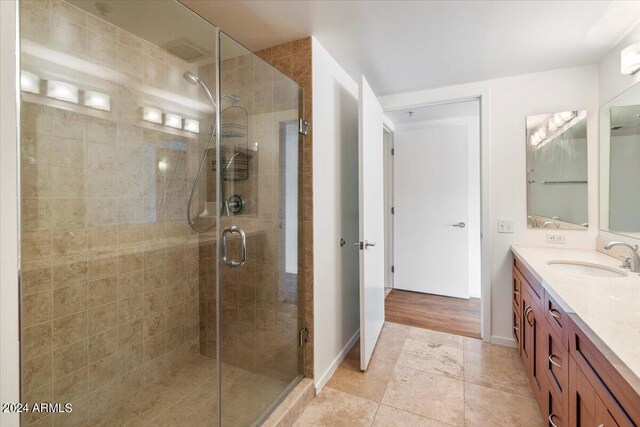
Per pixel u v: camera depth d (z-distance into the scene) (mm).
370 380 1991
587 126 2143
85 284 1560
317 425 1606
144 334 1817
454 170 3602
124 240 1727
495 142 2412
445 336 2605
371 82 2479
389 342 2508
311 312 1853
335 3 1483
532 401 1755
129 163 1735
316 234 1886
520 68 2213
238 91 1770
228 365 1743
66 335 1486
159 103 1854
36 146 1354
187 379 1823
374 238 2373
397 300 3525
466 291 3570
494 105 2410
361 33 1760
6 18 623
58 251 1450
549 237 2270
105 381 1641
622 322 922
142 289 1811
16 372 640
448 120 3658
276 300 1861
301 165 1853
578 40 1818
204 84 1796
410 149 3793
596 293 1200
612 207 1935
